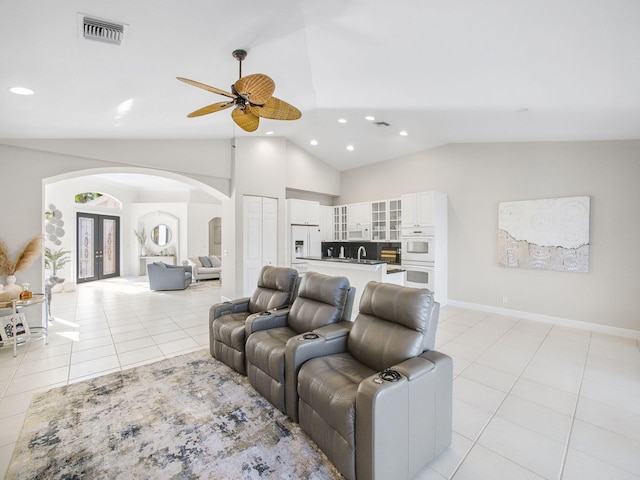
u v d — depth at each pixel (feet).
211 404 8.13
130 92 10.06
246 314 11.63
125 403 8.17
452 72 9.43
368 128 17.80
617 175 13.51
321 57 9.48
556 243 15.02
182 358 11.12
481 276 17.74
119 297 22.30
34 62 7.55
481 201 17.72
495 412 7.79
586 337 13.25
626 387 8.98
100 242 31.04
